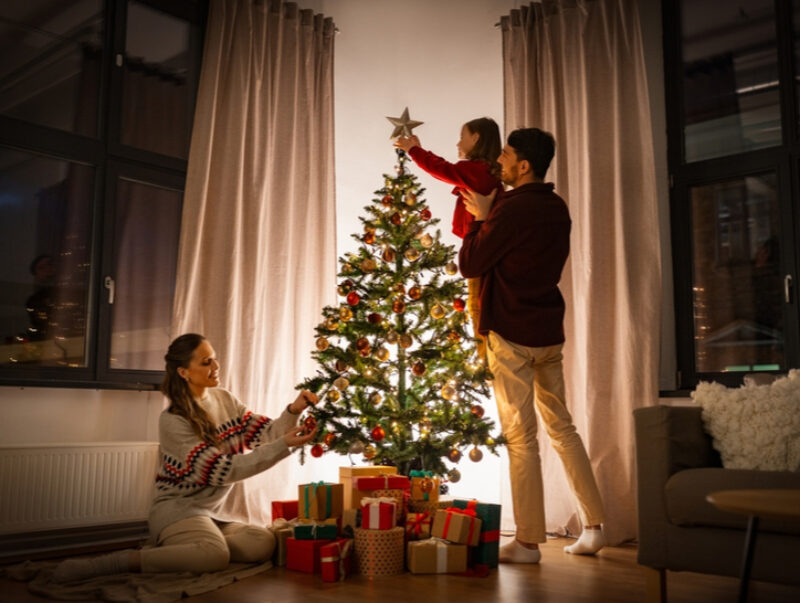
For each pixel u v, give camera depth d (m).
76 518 3.27
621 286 3.91
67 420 3.50
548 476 3.90
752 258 3.96
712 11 4.20
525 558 2.97
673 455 2.27
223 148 3.98
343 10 4.85
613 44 4.08
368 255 3.31
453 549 2.76
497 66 4.63
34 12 3.63
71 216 3.69
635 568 2.88
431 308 3.19
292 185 4.24
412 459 3.21
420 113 4.77
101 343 3.68
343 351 3.19
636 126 4.03
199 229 3.82
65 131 3.66
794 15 3.91
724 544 2.11
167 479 2.83
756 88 4.03
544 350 3.07
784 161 3.85
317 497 2.91
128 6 4.01
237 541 2.85
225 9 4.06
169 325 4.04
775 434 2.33
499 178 3.25
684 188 4.17
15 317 3.45
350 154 4.80
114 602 2.27
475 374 3.08
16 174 3.52
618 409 3.87
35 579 2.59
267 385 4.00
